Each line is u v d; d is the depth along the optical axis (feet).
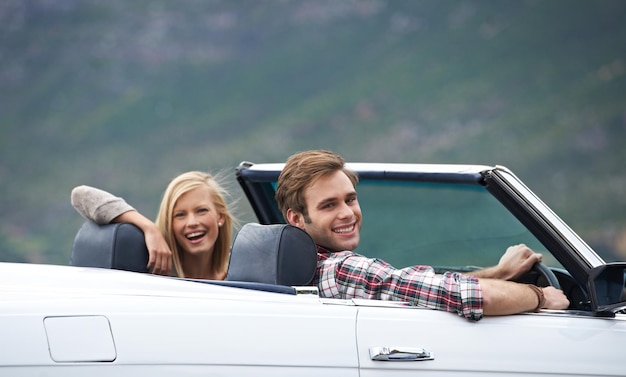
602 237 130.93
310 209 18.03
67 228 139.03
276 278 16.25
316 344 15.12
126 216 18.75
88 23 167.94
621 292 16.56
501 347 16.14
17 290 14.80
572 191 138.72
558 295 17.37
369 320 15.65
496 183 17.48
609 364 16.63
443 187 19.47
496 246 19.77
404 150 147.33
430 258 21.18
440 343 15.81
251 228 17.01
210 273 21.70
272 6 169.99
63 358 13.84
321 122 153.69
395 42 163.53
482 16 163.22
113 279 15.44
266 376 14.73
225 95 160.56
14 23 166.91
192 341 14.52
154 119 157.79
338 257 17.43
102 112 159.43
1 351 13.66
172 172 149.79
